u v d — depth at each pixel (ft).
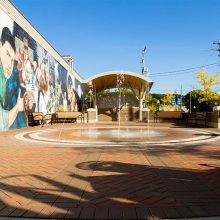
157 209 13.67
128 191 16.28
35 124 72.33
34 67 73.51
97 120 92.22
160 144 34.55
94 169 21.36
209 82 138.31
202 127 63.87
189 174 19.86
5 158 25.61
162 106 191.62
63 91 112.16
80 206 14.06
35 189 16.61
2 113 53.57
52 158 25.61
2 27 53.47
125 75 84.99
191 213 13.21
